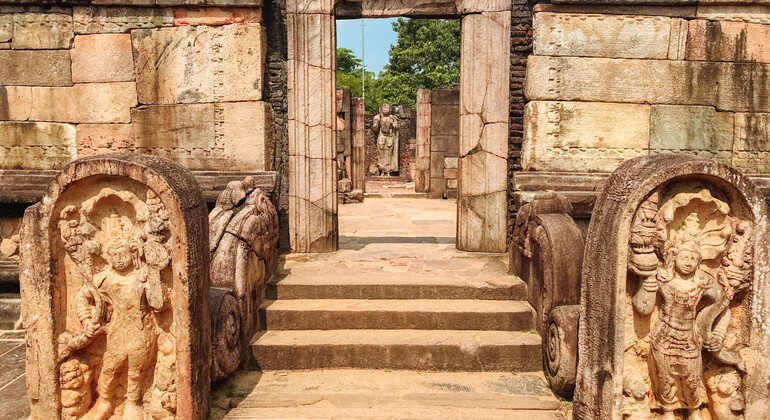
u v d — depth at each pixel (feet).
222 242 12.64
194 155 17.78
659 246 9.52
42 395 10.02
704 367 10.07
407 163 67.56
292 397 11.30
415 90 86.33
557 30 16.93
